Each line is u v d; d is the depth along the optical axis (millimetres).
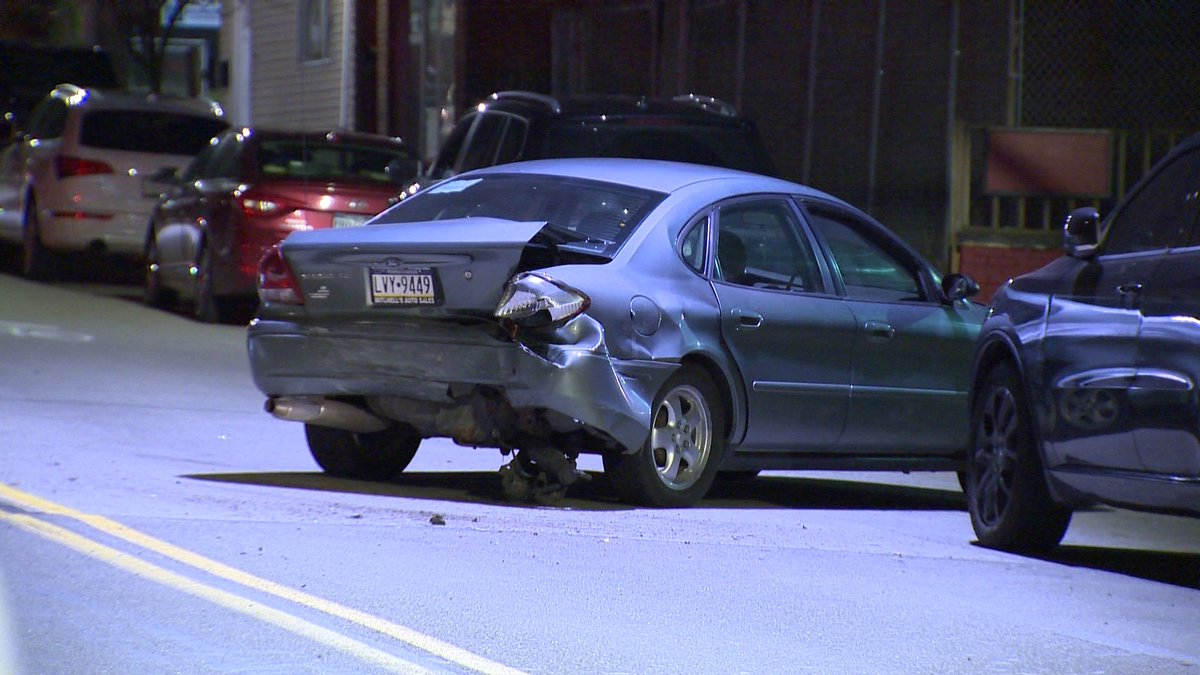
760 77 46688
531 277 19484
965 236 41438
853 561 18375
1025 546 20109
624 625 14633
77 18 92625
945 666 13898
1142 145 40875
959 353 24141
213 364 34000
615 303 20062
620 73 53375
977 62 41469
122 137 48375
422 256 19859
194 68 86188
